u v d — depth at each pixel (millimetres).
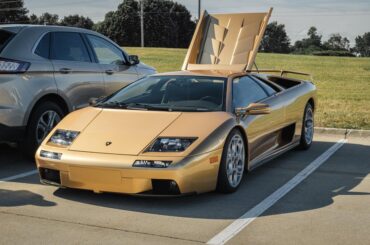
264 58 41938
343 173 6230
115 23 105812
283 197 5145
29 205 4820
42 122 6785
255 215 4551
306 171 6328
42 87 6633
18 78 6332
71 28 7410
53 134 5219
